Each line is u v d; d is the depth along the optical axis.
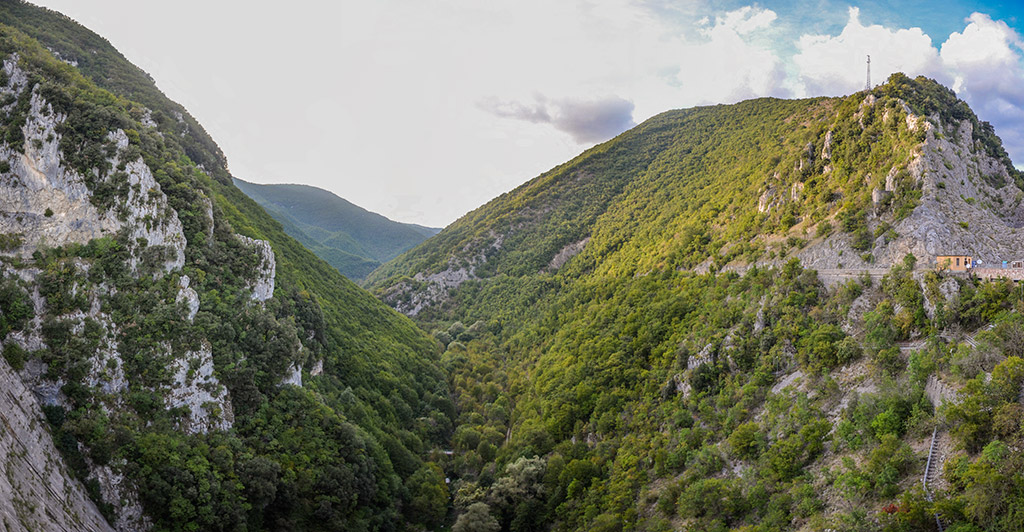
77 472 74.12
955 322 76.25
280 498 91.50
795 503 68.94
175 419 86.00
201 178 147.75
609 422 117.06
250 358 101.56
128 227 91.94
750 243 137.38
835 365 86.94
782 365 95.31
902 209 102.19
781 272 112.19
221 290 104.81
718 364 104.75
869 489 62.31
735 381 100.25
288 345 108.94
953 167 108.44
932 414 65.75
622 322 151.00
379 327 185.00
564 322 193.00
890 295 88.12
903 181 105.62
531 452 127.31
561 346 171.50
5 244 82.56
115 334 84.69
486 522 105.81
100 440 76.75
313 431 103.00
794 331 96.31
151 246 94.69
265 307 114.00
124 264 90.00
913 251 95.62
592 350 146.50
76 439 75.81
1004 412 55.22
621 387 126.00
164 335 88.69
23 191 87.31
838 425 75.12
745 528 70.81
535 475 115.94
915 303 82.06
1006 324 66.06
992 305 72.56
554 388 144.62
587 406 128.62
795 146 174.25
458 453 140.75
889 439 64.56
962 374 64.06
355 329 164.38
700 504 79.56
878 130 124.31
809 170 138.50
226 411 93.31
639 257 192.12
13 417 67.62
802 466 74.62
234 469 87.12
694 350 113.25
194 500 79.88
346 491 98.25
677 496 86.06
